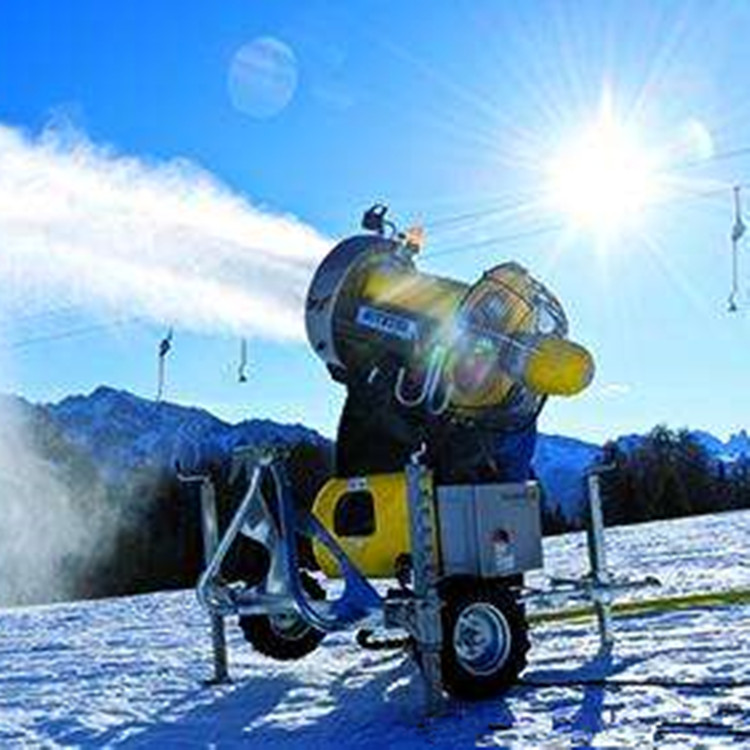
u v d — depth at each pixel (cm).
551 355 688
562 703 630
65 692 816
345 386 732
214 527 762
